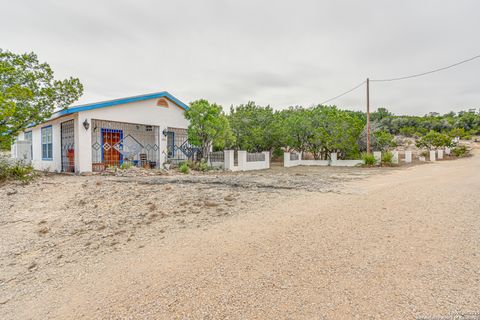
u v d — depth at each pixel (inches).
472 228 156.4
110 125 564.7
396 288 98.1
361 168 652.1
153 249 147.4
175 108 622.5
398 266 114.5
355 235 150.8
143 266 127.5
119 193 278.4
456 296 91.9
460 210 193.3
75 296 107.0
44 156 605.6
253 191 282.8
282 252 132.0
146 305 95.7
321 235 152.3
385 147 842.2
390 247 133.8
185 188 297.6
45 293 111.5
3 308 102.1
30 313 97.9
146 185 318.0
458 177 377.1
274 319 83.6
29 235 183.5
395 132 2071.9
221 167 597.6
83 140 468.4
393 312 84.6
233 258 128.1
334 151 832.9
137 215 212.5
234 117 823.7
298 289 100.0
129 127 597.3
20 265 140.5
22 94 361.1
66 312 96.5
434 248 131.2
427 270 110.4
